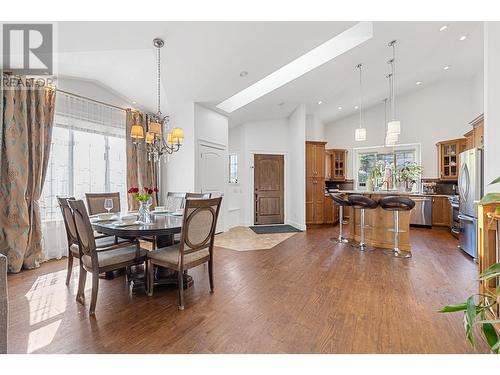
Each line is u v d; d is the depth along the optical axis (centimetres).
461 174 414
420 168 676
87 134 412
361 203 417
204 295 255
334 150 790
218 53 357
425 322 203
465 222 393
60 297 248
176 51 344
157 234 230
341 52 416
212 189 547
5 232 312
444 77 638
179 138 319
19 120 321
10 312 219
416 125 696
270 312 220
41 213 355
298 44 357
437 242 474
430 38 421
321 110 716
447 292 258
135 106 501
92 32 277
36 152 338
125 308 227
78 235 234
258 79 433
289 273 316
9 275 306
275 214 705
